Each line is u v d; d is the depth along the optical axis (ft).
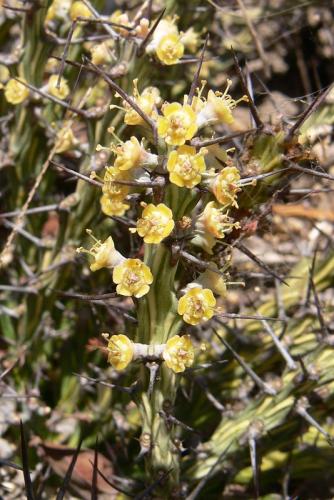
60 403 1.06
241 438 0.91
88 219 0.97
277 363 1.03
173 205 0.74
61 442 1.03
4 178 1.09
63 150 0.96
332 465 0.99
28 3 0.95
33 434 1.01
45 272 0.99
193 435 0.99
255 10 1.41
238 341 1.03
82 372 1.05
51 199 1.05
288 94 1.54
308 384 0.90
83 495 0.99
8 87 0.98
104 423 1.03
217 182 0.74
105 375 1.01
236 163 0.83
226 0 1.34
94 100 1.10
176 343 0.76
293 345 1.01
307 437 0.98
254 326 1.06
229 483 0.96
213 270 0.76
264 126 0.81
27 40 0.97
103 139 0.92
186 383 1.04
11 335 1.07
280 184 0.83
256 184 0.82
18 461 1.01
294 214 1.26
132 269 0.75
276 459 0.99
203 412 1.01
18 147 1.02
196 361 1.05
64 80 0.99
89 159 0.94
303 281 1.09
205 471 0.93
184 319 0.75
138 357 0.76
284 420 0.90
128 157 0.74
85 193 0.95
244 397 0.99
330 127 0.97
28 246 1.05
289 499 0.95
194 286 0.77
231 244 0.83
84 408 1.06
